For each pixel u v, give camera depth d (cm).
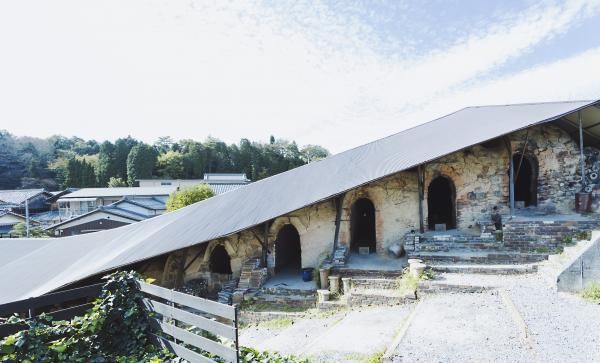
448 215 1639
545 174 1270
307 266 1343
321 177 1405
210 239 1206
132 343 591
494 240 1141
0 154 7588
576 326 606
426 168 1317
